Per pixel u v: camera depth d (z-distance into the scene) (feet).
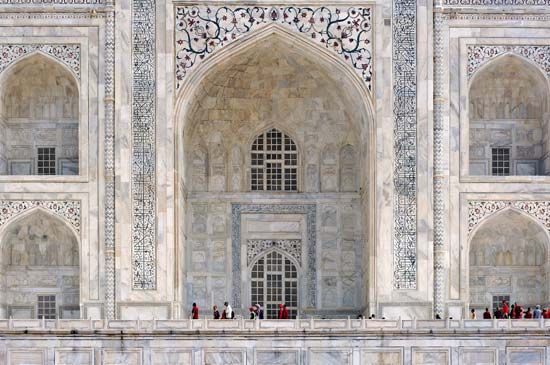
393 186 299.38
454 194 299.58
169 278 296.92
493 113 313.73
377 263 297.33
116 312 295.07
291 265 320.70
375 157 299.79
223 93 317.63
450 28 302.66
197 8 302.86
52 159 311.06
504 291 310.45
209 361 266.77
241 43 302.25
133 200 298.56
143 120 300.61
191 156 321.32
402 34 302.25
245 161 322.34
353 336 267.39
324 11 303.07
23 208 298.97
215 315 295.48
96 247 297.53
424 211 298.56
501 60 303.89
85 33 302.04
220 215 320.91
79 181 299.17
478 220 299.38
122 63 301.22
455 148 300.81
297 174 322.14
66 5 301.84
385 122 300.61
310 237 320.70
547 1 303.68
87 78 301.22
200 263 319.68
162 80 301.22
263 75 315.99
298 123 321.93
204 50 302.25
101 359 266.77
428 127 300.61
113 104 300.40
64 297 308.19
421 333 266.98
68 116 311.47
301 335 267.39
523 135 312.71
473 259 311.06
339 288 319.06
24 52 302.04
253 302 319.47
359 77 301.84
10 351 266.77
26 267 308.60
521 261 310.65
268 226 320.70
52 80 310.04
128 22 302.04
